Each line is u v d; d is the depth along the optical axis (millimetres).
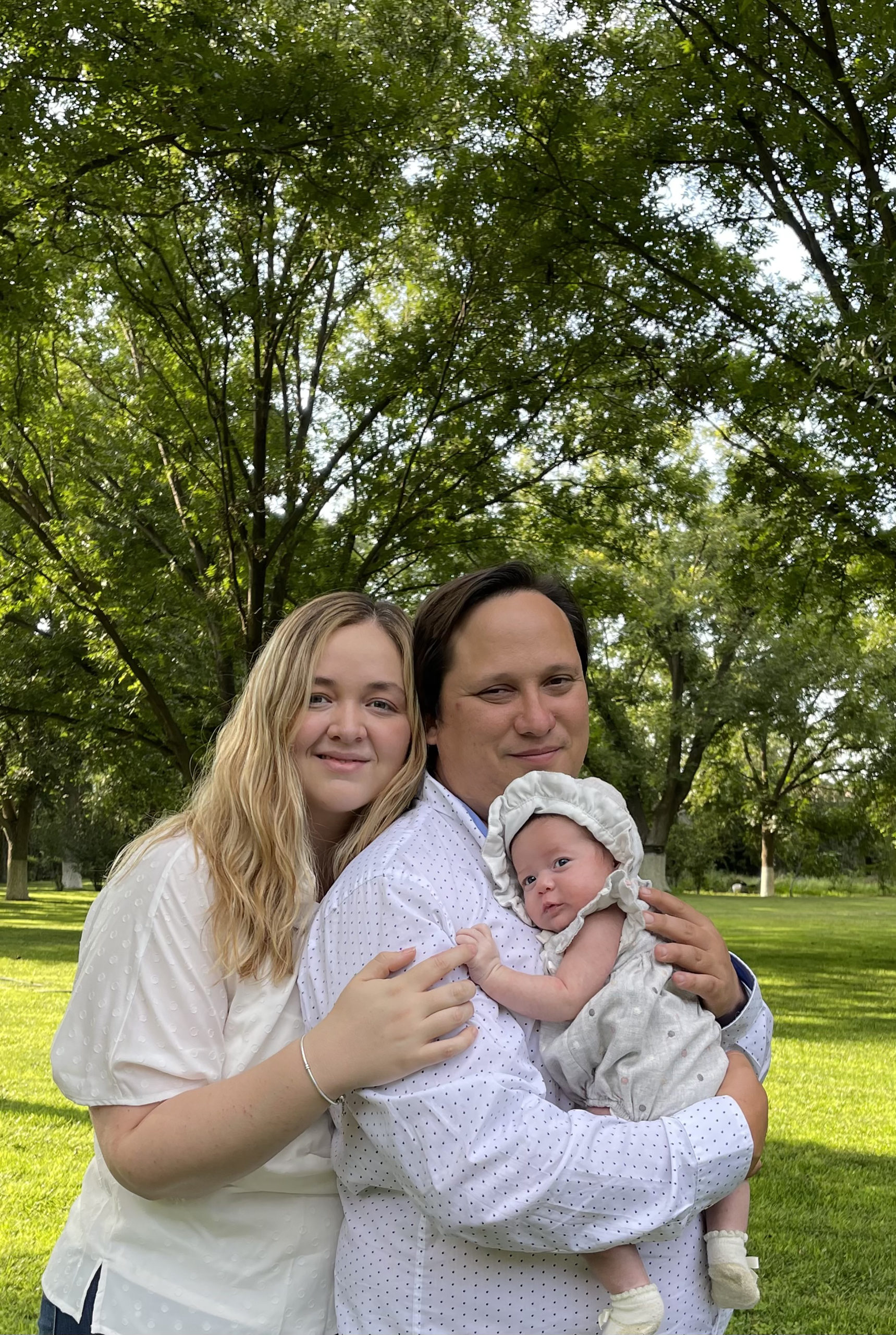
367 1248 1685
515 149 10531
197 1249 1727
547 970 1896
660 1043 1832
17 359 12602
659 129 10258
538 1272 1652
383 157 10141
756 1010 2055
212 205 11516
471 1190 1488
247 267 12352
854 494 10812
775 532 12375
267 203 11328
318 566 14148
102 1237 1768
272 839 1844
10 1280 4477
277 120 9242
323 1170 1777
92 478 15422
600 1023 1847
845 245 9523
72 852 38656
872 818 33062
